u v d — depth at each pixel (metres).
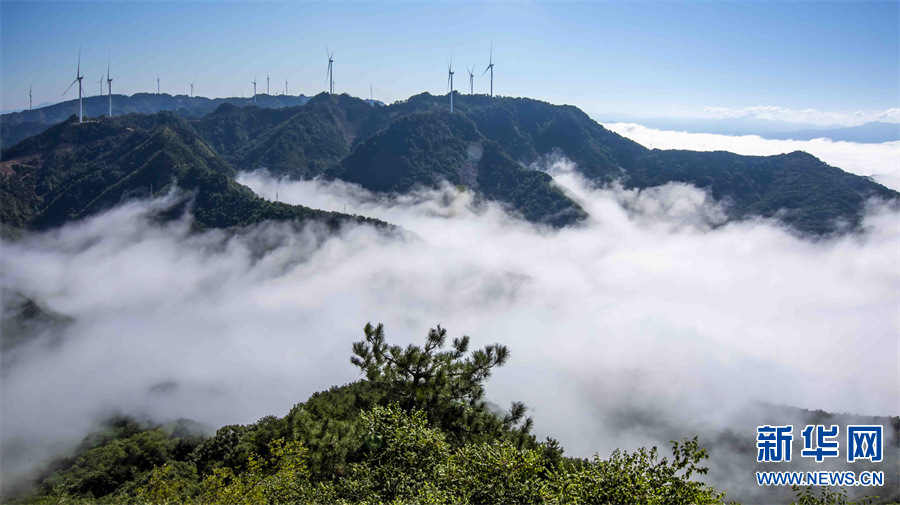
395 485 17.36
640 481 14.18
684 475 14.16
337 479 20.78
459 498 15.34
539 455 16.22
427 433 18.34
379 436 18.75
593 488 14.46
